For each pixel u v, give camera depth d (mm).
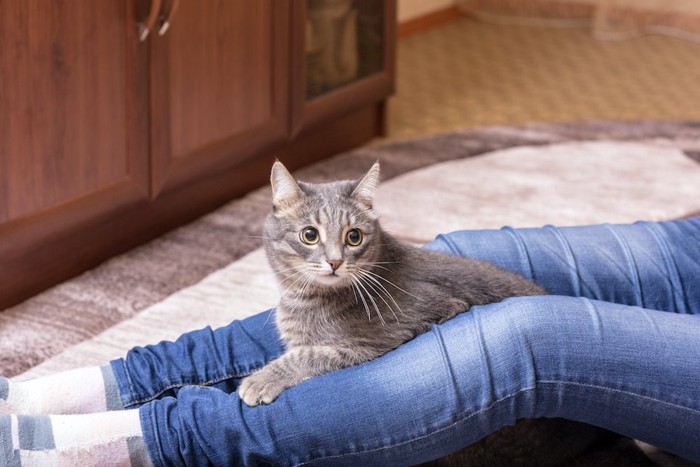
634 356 1399
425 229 2768
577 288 1734
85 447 1370
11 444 1339
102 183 2461
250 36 2889
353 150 3555
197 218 2871
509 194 3059
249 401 1415
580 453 1711
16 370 2016
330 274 1556
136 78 2475
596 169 3314
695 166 3367
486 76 4730
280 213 1640
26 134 2223
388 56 3668
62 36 2256
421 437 1396
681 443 1469
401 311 1541
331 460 1406
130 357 1597
